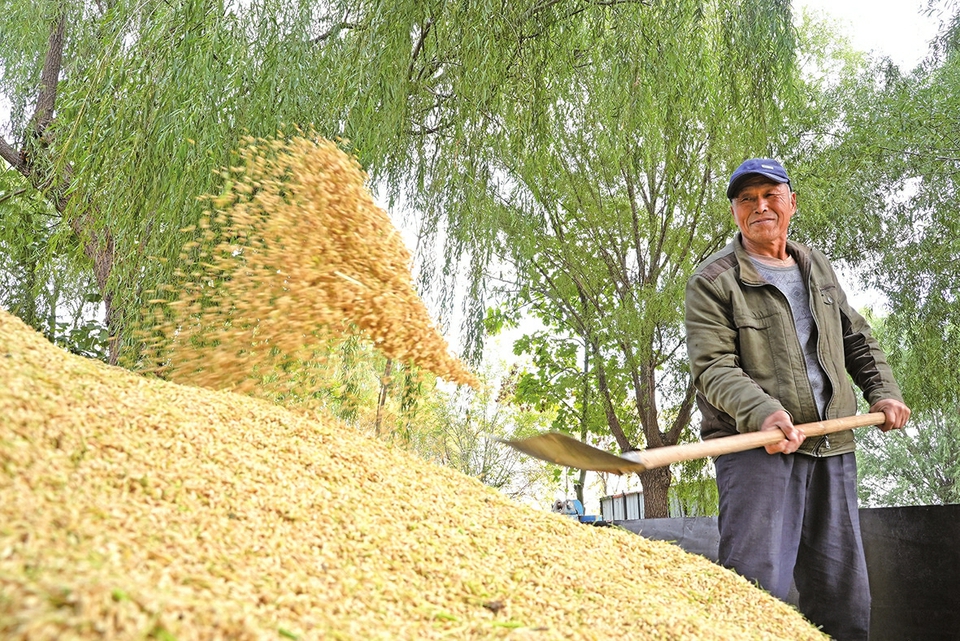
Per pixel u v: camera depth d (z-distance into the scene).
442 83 5.97
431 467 2.58
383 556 1.79
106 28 4.98
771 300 2.91
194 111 4.37
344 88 4.97
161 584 1.18
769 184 2.99
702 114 8.19
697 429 12.55
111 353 4.78
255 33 4.89
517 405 15.70
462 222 5.79
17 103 8.17
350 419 3.97
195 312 3.41
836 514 2.82
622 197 11.67
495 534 2.19
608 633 1.72
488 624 1.60
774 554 2.64
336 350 3.68
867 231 10.98
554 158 9.12
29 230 7.75
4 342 2.00
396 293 2.95
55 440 1.59
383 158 5.25
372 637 1.37
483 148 6.03
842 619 2.81
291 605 1.36
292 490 1.91
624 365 12.25
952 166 10.88
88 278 7.91
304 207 2.87
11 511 1.22
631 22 6.33
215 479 1.78
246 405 2.43
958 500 17.56
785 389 2.82
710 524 3.69
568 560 2.15
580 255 12.05
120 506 1.46
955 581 2.99
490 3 5.49
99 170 4.72
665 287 10.66
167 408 2.06
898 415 2.95
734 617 2.14
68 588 0.95
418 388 4.31
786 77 7.25
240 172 4.42
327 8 5.43
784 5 7.14
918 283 11.00
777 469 2.69
